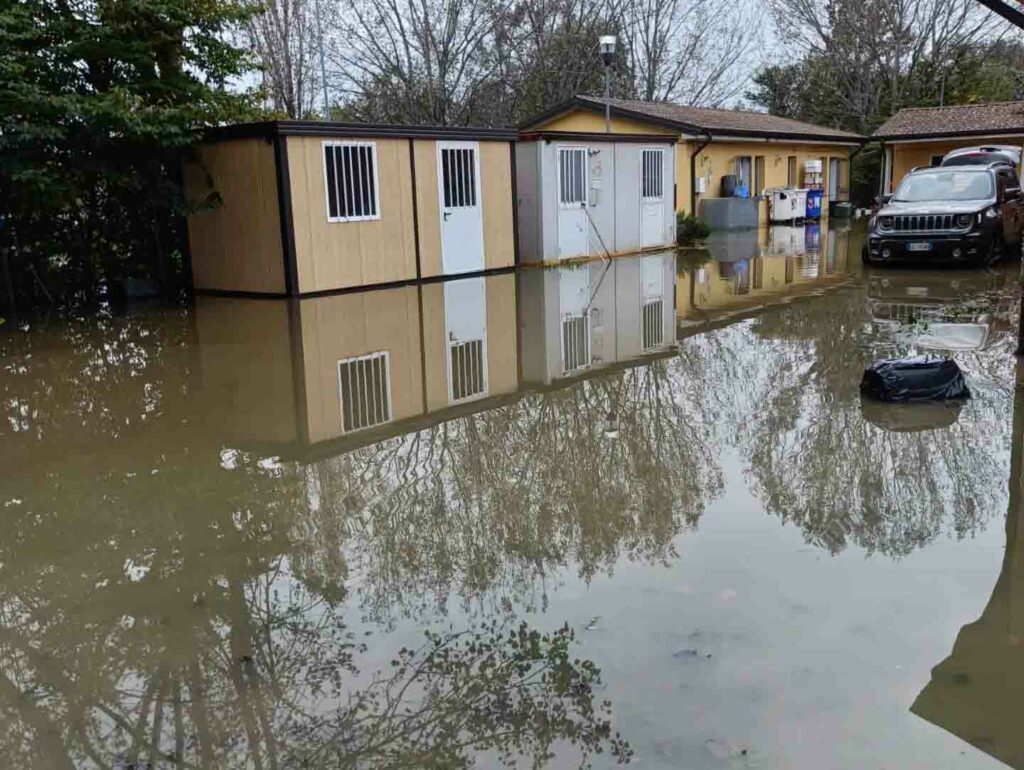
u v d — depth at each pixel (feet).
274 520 14.37
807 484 15.02
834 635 9.94
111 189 41.96
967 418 18.16
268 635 10.62
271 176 39.45
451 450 17.87
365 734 8.59
